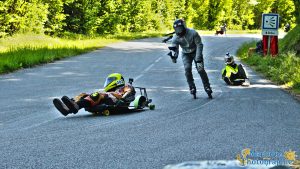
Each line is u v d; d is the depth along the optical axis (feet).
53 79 101.60
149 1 433.07
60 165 35.47
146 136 45.91
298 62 108.88
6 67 118.42
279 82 95.76
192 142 43.01
